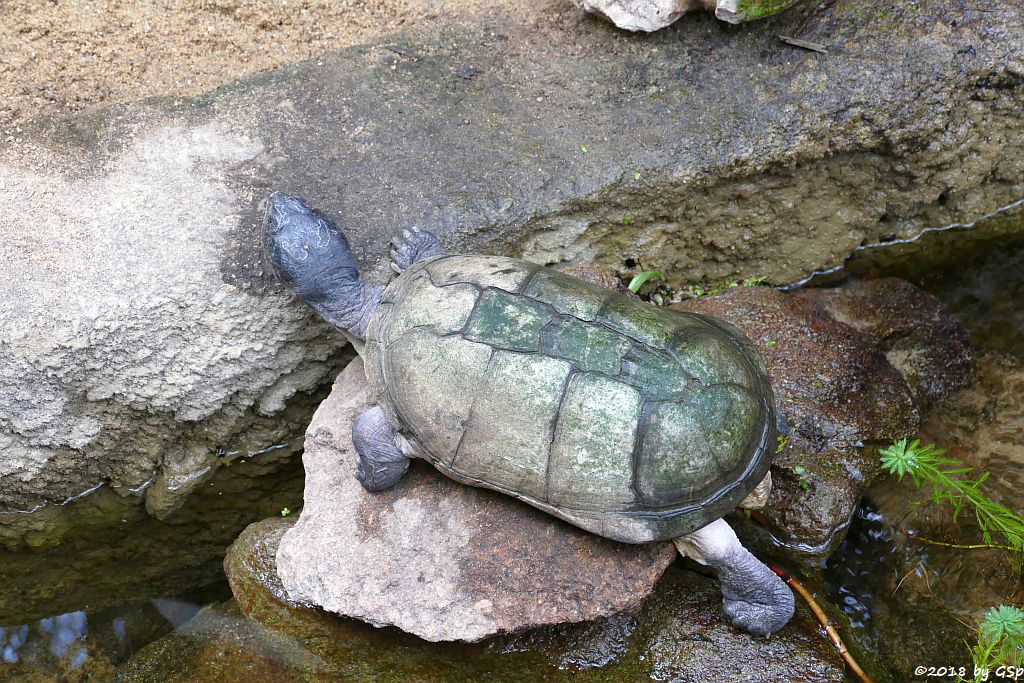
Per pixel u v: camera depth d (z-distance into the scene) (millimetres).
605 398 1106
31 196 1290
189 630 1212
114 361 1267
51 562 1306
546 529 1163
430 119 1354
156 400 1300
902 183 1401
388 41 1409
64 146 1321
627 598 1145
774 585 1155
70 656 1236
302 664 1169
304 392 1357
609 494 1114
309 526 1199
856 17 1374
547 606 1146
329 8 1439
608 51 1396
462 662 1164
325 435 1235
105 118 1342
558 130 1354
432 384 1145
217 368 1298
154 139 1330
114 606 1268
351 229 1297
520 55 1399
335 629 1183
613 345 1120
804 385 1296
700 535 1139
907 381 1329
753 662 1163
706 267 1444
